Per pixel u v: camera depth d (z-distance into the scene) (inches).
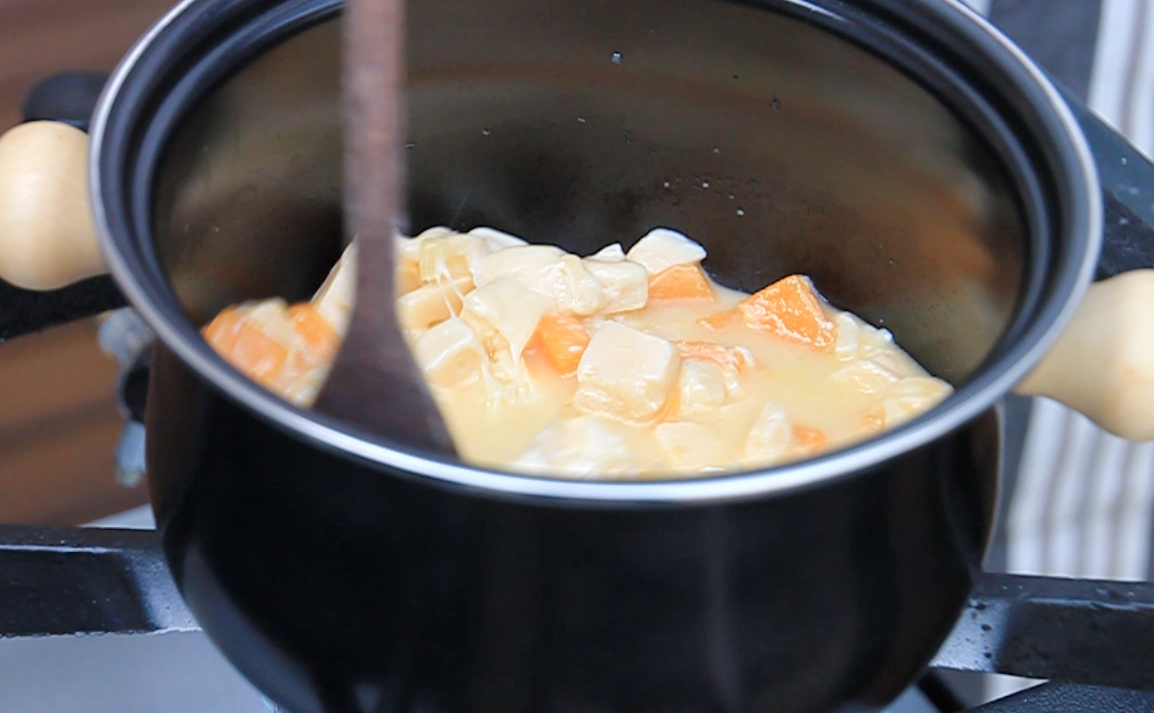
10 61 29.7
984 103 22.3
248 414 20.0
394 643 20.1
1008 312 22.2
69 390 33.5
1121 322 21.7
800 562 19.9
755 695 20.4
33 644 27.1
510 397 24.6
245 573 20.5
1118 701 22.0
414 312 24.9
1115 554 33.9
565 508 19.3
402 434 20.1
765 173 25.0
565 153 25.3
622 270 25.4
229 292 23.8
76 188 22.5
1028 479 32.1
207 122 22.2
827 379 25.1
